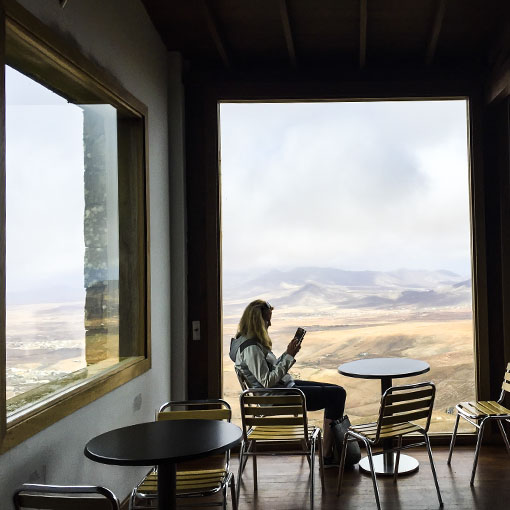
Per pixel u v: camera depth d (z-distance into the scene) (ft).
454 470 14.44
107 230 12.27
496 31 15.21
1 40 7.39
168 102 16.44
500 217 16.30
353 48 16.21
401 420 12.06
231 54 16.57
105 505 6.77
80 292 10.71
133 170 13.74
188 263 16.84
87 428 10.12
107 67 11.57
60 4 9.32
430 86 16.40
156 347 14.65
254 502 12.78
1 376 7.25
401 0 14.23
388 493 13.02
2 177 7.47
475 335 16.35
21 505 7.06
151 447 8.39
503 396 15.03
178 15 14.85
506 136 16.14
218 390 16.52
